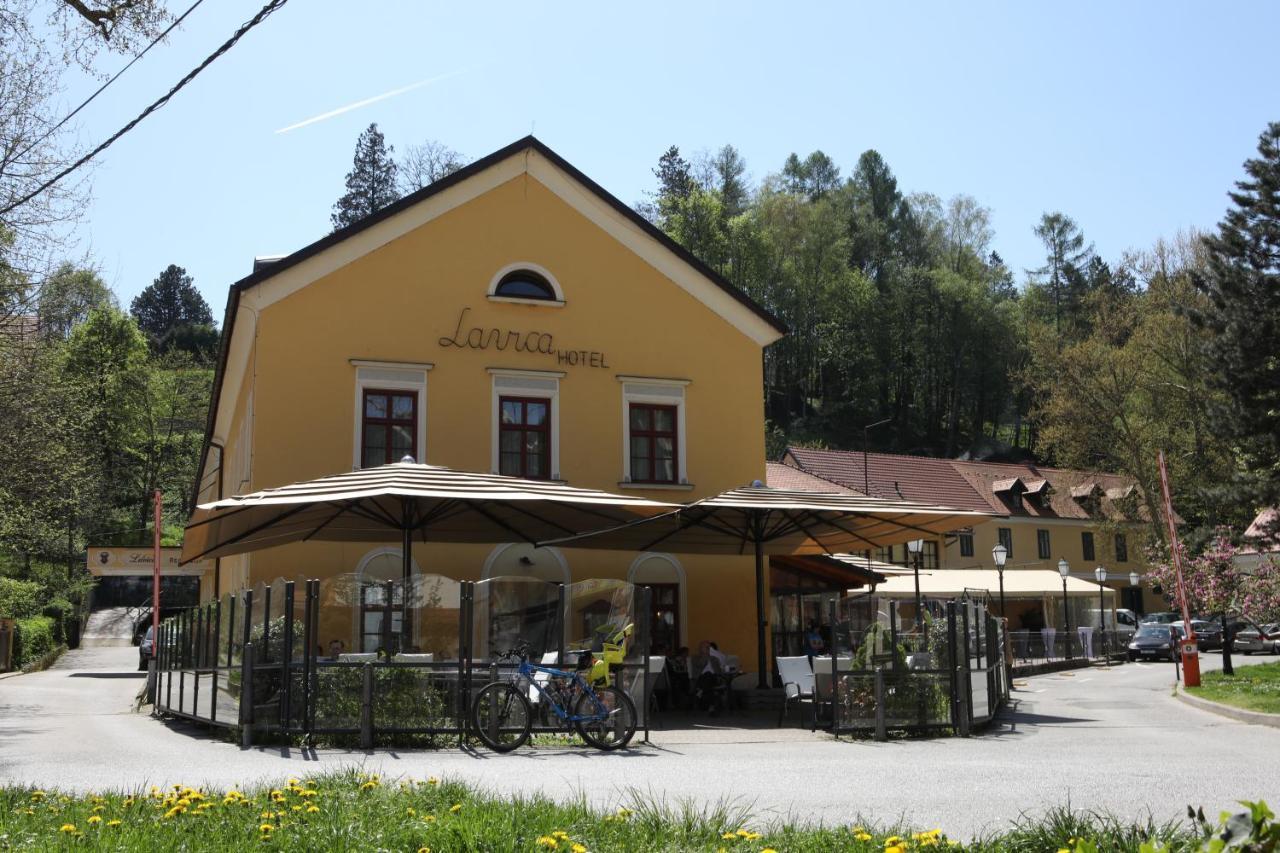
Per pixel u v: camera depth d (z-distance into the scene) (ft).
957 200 348.38
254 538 68.23
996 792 31.81
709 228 272.31
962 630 55.31
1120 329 185.26
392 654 47.06
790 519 70.79
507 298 80.64
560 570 79.66
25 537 102.47
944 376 329.31
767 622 86.58
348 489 54.90
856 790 32.19
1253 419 130.72
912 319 328.90
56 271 79.15
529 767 38.37
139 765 39.52
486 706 44.86
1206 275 139.23
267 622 48.03
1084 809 28.48
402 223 78.79
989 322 326.85
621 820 24.02
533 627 48.60
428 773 36.06
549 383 81.15
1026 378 195.52
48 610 179.73
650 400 84.07
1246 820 11.53
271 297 74.84
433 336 78.28
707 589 84.38
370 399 76.43
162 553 162.81
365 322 76.69
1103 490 203.21
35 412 87.35
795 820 24.98
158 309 450.71
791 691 60.54
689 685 74.84
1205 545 133.28
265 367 73.87
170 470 244.63
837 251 313.73
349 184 299.17
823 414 316.19
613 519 66.74
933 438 327.06
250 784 32.42
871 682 52.08
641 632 49.67
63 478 95.20
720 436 85.87
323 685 46.70
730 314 87.81
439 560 75.82
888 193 378.32
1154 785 33.35
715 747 47.01
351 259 77.10
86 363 214.90
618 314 84.17
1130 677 120.47
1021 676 129.80
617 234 85.10
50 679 124.16
